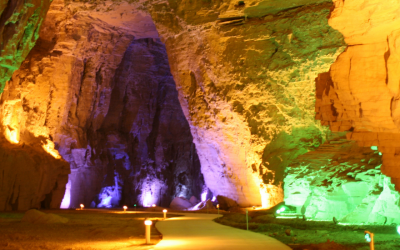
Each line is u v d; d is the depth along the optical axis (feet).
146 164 115.34
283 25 60.85
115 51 98.68
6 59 39.06
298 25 59.00
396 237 26.63
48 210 74.43
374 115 24.66
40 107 86.74
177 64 76.07
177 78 77.46
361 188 38.50
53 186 82.12
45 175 78.74
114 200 107.96
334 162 44.45
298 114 62.95
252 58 64.28
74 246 28.09
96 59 96.17
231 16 65.41
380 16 21.68
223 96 69.26
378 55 24.12
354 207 38.78
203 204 89.45
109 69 100.22
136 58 109.81
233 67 66.44
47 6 43.09
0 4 37.45
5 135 78.02
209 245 26.68
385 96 24.00
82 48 91.25
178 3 70.18
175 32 73.92
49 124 89.20
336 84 26.05
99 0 79.05
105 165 105.09
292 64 60.39
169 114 118.62
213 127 74.08
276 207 55.01
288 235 31.22
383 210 34.12
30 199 75.00
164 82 117.50
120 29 93.35
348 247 24.08
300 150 63.72
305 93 60.95
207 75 71.61
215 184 80.64
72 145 96.07
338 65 25.80
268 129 65.41
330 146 50.88
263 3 61.05
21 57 41.34
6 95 79.51
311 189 44.19
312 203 42.80
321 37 57.57
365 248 23.38
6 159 71.20
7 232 36.01
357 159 42.68
